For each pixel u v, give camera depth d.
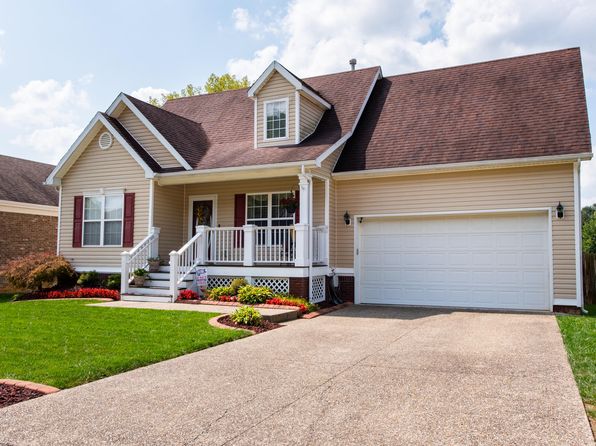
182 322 9.85
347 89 17.61
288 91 15.55
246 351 7.65
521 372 6.28
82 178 16.73
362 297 14.95
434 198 13.97
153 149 16.11
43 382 5.72
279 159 13.97
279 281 13.70
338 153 15.27
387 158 14.50
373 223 14.95
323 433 4.30
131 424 4.52
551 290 12.65
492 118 14.41
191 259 14.55
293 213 15.64
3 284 20.05
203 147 16.97
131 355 7.04
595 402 5.06
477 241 13.68
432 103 16.03
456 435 4.23
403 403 5.09
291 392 5.49
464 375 6.17
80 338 8.17
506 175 13.20
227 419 4.65
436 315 12.05
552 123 13.35
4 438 4.20
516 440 4.11
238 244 16.09
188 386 5.73
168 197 16.38
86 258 16.45
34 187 22.91
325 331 9.60
